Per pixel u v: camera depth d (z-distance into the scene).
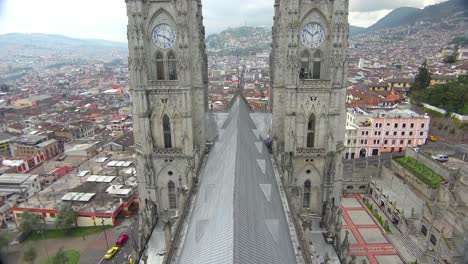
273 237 42.09
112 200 121.50
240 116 75.31
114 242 106.00
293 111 73.94
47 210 115.94
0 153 192.62
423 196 111.75
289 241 46.84
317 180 79.25
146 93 72.50
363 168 129.62
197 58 73.31
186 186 66.62
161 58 72.25
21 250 100.06
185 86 71.62
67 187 133.25
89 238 108.94
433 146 147.00
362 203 118.62
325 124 75.12
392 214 105.50
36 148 178.88
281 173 67.25
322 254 67.81
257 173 55.59
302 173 78.69
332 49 69.88
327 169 76.81
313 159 77.44
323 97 73.12
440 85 185.25
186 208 56.75
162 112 74.25
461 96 166.00
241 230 35.12
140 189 80.56
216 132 90.44
